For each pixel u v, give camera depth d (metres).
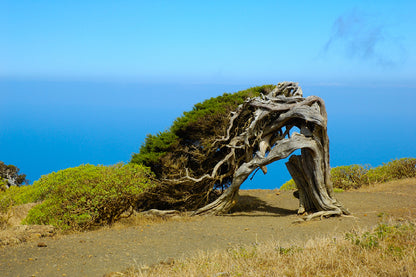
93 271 8.48
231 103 17.92
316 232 12.23
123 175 13.83
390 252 7.71
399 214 14.06
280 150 14.88
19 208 15.74
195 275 7.58
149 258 9.39
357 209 15.86
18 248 10.09
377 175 22.66
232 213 16.52
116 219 13.98
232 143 16.72
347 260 7.58
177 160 16.75
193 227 13.25
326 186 15.01
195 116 17.41
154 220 14.77
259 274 7.34
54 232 12.05
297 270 7.27
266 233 12.30
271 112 15.51
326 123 14.92
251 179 15.93
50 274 8.30
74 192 12.90
